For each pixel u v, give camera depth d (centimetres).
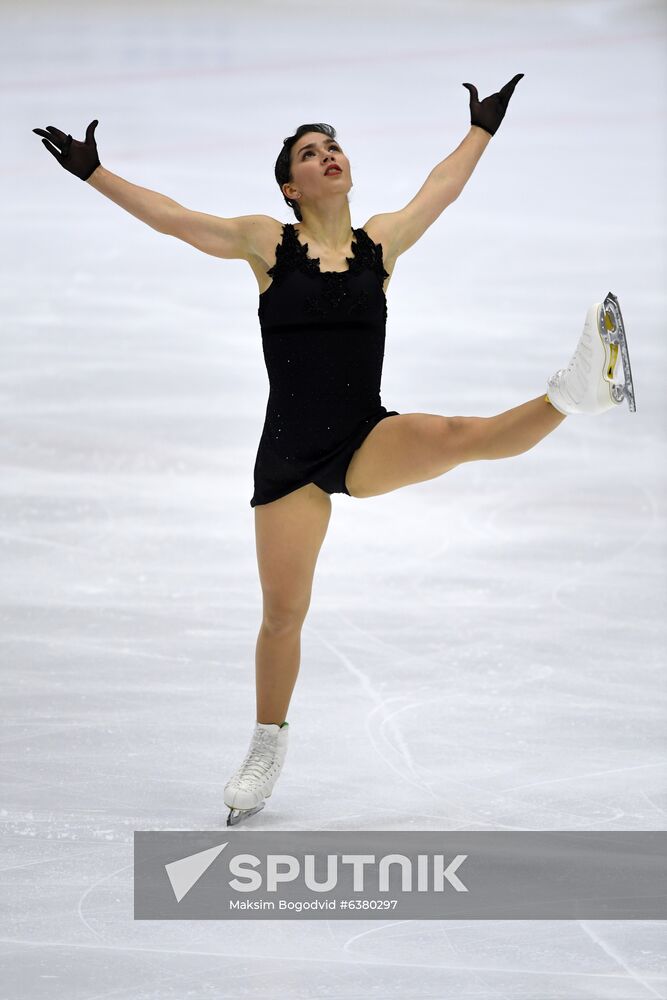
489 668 1609
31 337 3019
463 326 3152
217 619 1755
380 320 1299
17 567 1917
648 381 2869
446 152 4534
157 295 3372
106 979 952
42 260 3609
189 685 1546
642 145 4781
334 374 1264
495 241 3825
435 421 1212
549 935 1027
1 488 2217
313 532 1281
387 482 1256
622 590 1869
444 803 1270
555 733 1431
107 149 4450
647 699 1520
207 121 4878
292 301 1264
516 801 1274
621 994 936
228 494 2238
